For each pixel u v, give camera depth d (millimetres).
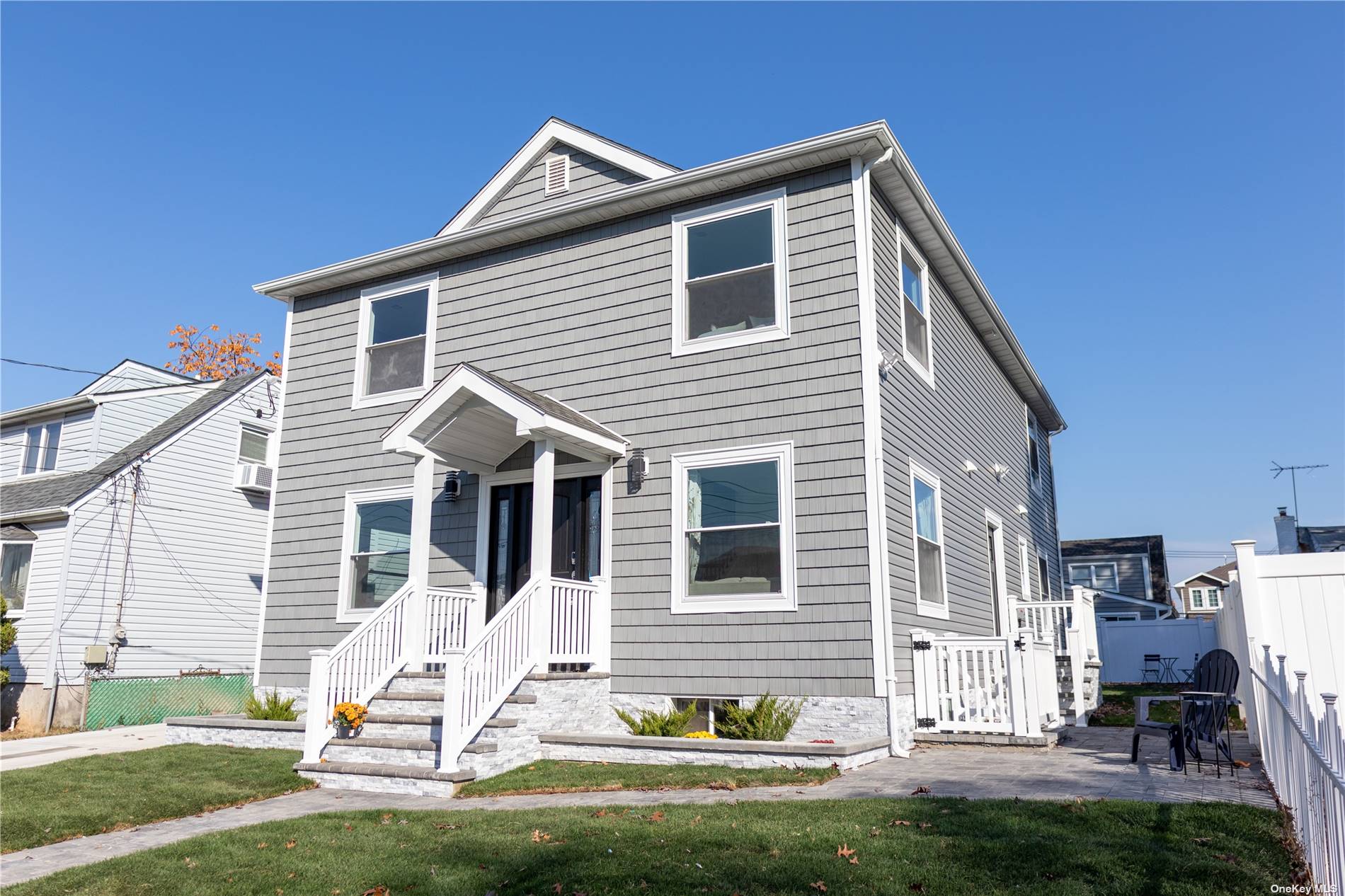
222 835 6391
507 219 12000
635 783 7715
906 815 5926
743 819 6043
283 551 13117
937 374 12414
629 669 10156
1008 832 5359
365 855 5762
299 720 11609
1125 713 13867
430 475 10367
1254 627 8398
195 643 19625
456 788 7832
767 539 9742
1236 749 8672
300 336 13875
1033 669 9094
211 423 20719
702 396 10438
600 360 11227
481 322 12289
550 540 9547
